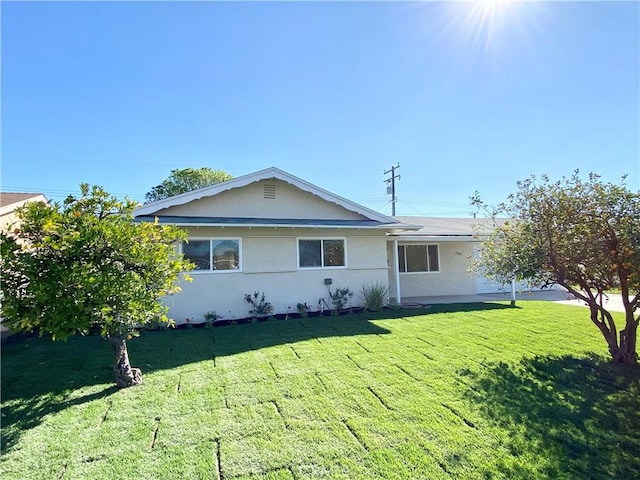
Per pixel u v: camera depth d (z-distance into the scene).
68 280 4.21
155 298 5.13
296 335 7.98
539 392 4.73
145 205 10.01
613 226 5.20
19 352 6.82
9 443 3.58
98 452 3.41
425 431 3.74
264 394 4.71
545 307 11.16
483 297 14.38
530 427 3.83
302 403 4.43
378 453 3.35
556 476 3.02
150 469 3.15
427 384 5.00
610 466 3.16
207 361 6.11
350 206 11.92
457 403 4.40
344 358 6.17
